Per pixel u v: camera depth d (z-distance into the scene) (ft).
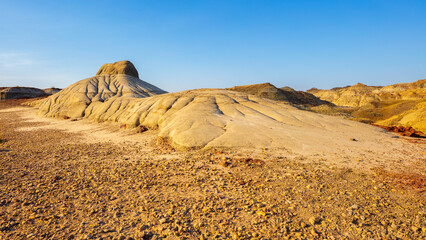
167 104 142.92
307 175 50.85
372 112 236.84
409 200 37.93
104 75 363.15
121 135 123.13
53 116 229.66
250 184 46.26
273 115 117.80
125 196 41.34
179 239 27.40
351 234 28.25
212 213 34.09
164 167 59.98
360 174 51.55
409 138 93.30
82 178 51.96
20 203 38.42
